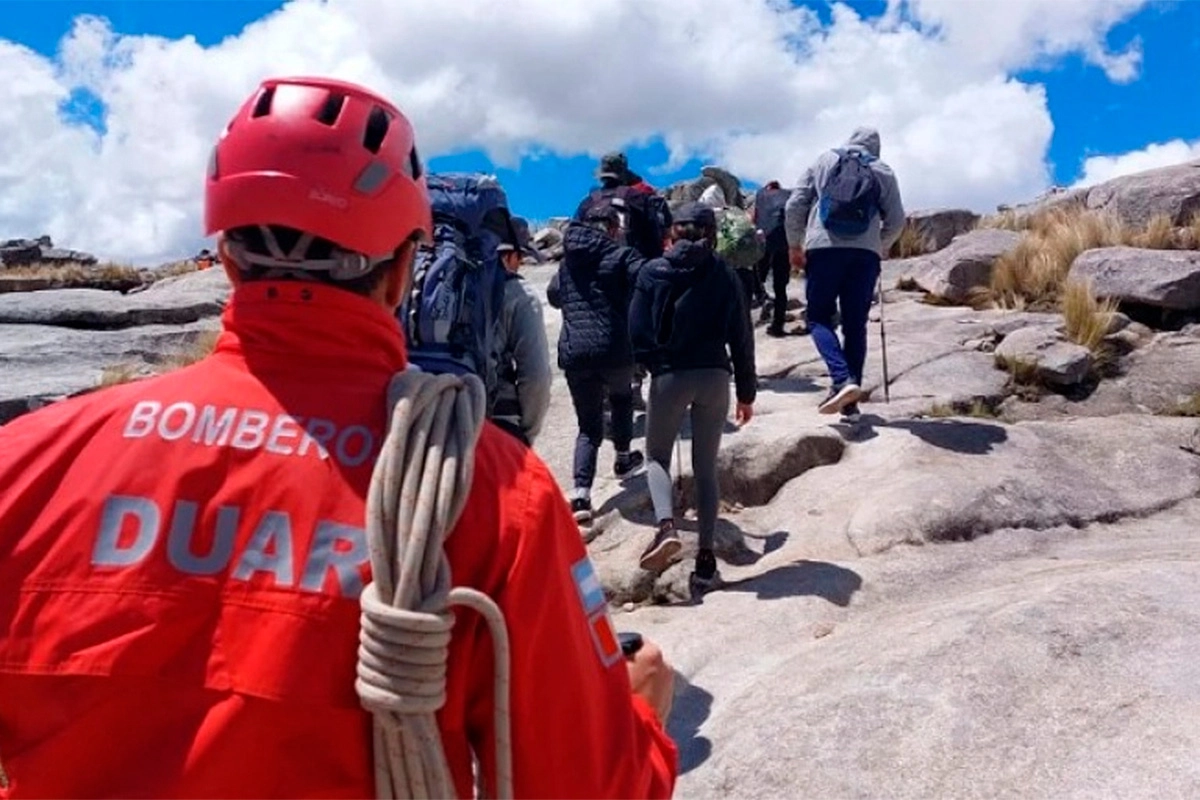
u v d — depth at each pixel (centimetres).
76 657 133
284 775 131
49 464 143
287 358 148
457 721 138
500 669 136
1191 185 1195
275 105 148
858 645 464
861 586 551
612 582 598
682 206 579
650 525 659
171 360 1224
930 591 543
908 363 891
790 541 623
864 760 377
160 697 133
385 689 129
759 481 692
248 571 135
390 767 133
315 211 144
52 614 135
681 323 567
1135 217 1209
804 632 514
